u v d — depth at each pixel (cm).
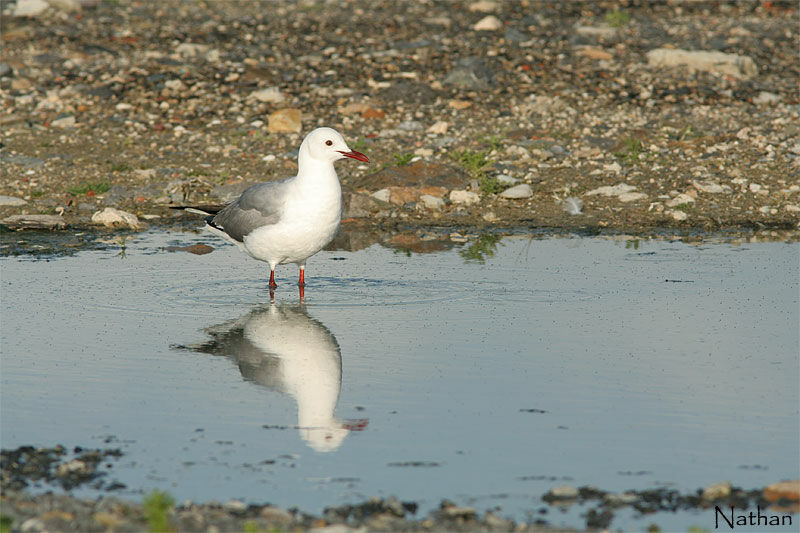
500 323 1249
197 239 1736
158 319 1263
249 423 938
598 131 2364
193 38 3098
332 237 1373
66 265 1543
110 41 3053
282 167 2150
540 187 2045
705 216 1870
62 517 733
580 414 957
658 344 1168
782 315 1280
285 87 2656
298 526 730
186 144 2284
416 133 2358
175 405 980
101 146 2269
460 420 943
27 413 958
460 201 1977
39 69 2762
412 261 1577
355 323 1249
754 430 917
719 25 3272
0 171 2109
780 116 2450
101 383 1040
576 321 1257
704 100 2573
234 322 1252
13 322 1246
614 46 3025
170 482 812
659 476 826
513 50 2966
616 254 1617
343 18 3397
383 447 883
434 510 766
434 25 3275
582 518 754
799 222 1825
